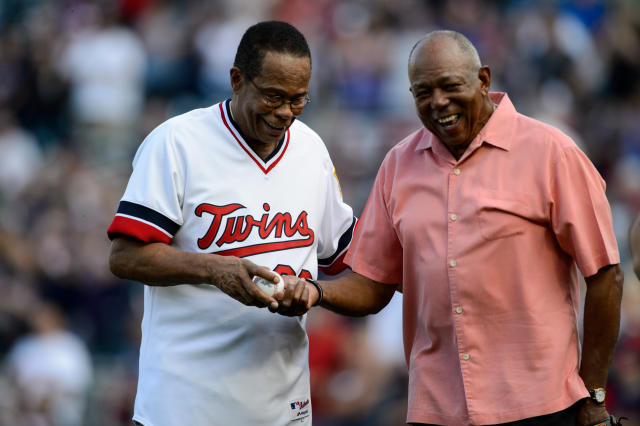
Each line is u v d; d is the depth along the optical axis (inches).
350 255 330.3
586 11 1043.9
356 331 668.1
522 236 298.2
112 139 1007.6
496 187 301.3
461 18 1026.7
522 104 936.9
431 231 307.7
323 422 638.5
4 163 1010.7
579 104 961.5
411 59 300.5
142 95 1029.8
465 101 296.4
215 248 314.7
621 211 801.6
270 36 303.0
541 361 295.7
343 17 1056.8
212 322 316.2
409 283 316.2
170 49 1026.1
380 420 624.7
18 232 866.1
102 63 1014.4
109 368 767.7
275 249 318.3
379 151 900.0
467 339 300.4
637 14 1039.0
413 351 319.6
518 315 298.4
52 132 1050.1
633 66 1003.3
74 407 711.1
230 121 319.6
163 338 319.9
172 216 313.0
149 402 319.9
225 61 1015.0
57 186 917.2
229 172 317.1
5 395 705.6
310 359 653.3
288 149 325.7
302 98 307.0
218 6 1071.6
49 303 813.2
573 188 296.5
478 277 299.0
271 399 319.9
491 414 297.3
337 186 339.9
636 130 907.4
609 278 296.0
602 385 300.7
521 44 1000.2
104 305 807.7
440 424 307.1
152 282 309.7
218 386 315.6
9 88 1069.8
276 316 319.9
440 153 310.3
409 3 1056.8
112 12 1062.4
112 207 894.4
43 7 1146.0
